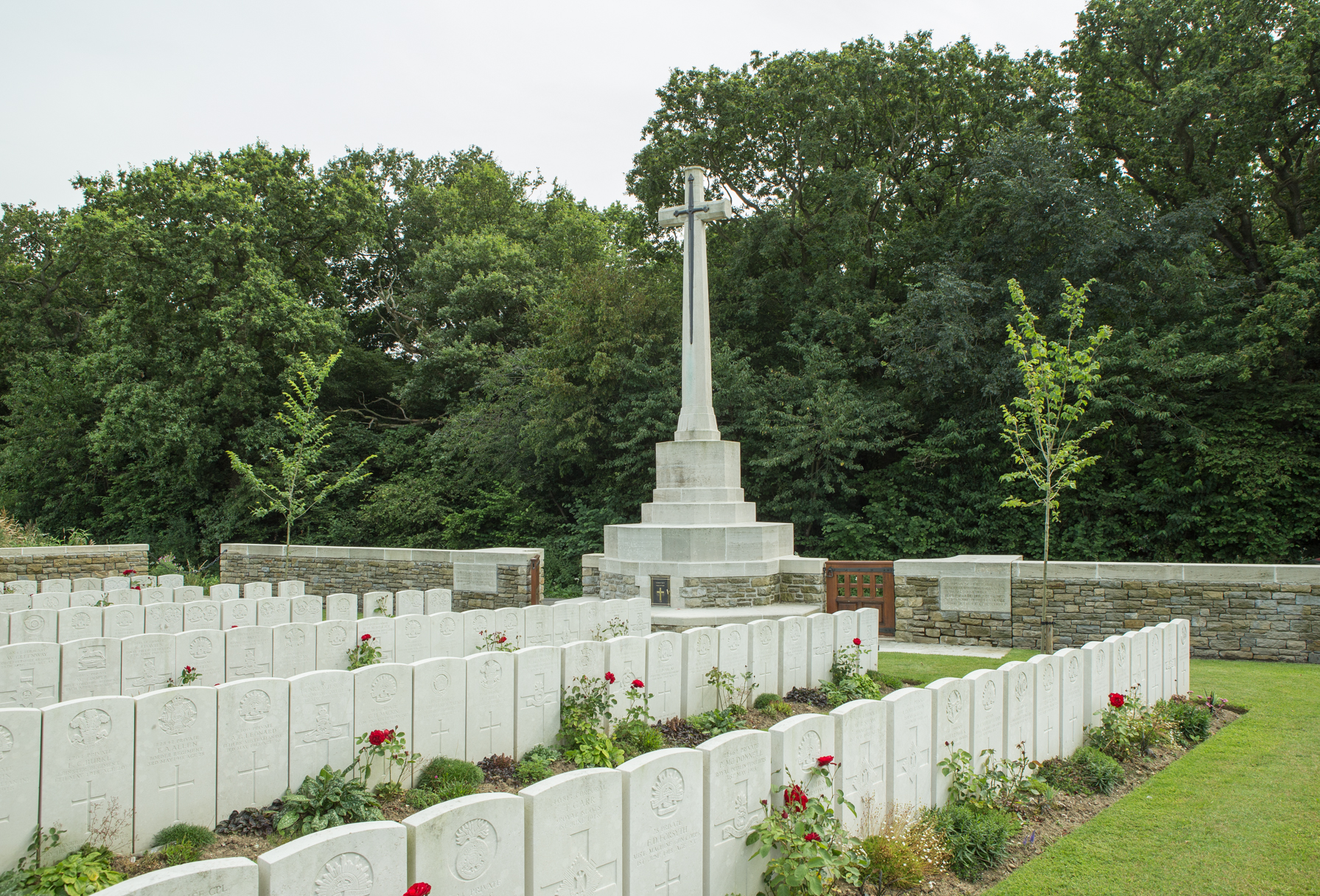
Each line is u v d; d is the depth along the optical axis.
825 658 10.66
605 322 24.50
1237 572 12.74
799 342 26.16
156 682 9.45
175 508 32.09
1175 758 7.87
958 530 21.91
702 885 4.96
